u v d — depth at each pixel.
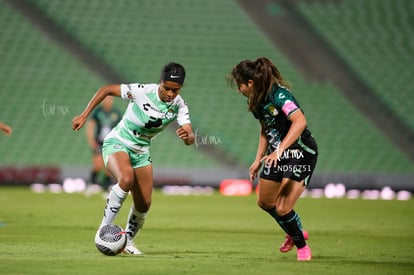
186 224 47.66
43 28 109.75
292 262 27.48
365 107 103.81
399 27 113.31
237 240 37.72
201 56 109.06
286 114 26.78
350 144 99.94
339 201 76.94
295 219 28.28
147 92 28.50
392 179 91.69
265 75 26.86
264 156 28.89
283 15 114.56
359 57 109.50
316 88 105.62
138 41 109.94
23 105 102.00
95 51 108.06
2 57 106.00
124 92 28.52
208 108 103.38
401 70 108.25
